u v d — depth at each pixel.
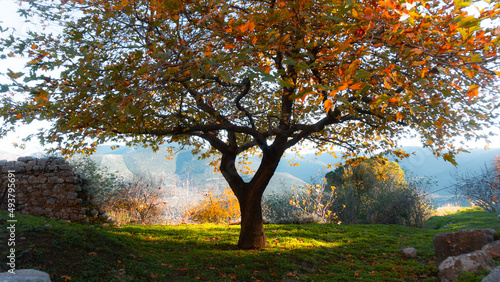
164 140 7.61
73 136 4.94
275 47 3.15
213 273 5.72
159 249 7.34
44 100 2.70
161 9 3.77
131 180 14.60
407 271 6.27
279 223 13.30
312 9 4.26
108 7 4.80
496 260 4.92
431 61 2.76
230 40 3.69
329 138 8.84
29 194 10.36
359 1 3.61
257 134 7.07
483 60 2.43
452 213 16.56
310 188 15.20
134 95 3.12
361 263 7.24
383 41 2.82
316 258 7.28
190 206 15.66
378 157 8.11
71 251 5.26
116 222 11.30
